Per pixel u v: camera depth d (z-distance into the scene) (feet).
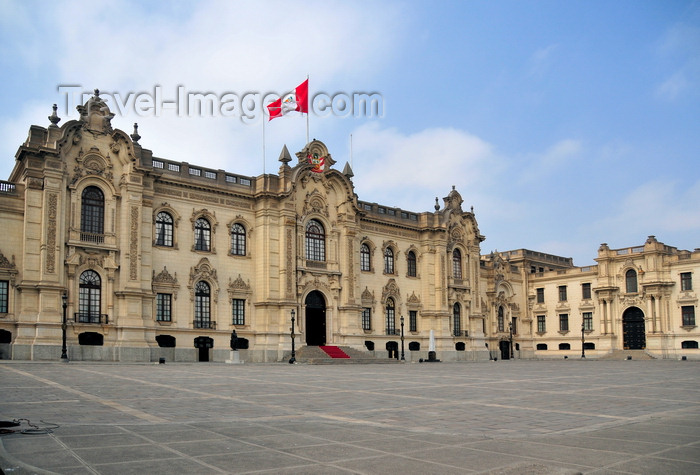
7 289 165.78
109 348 174.19
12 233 168.76
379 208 256.73
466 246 281.13
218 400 74.54
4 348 162.61
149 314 185.06
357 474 36.60
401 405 72.38
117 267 179.63
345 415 62.85
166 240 195.31
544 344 330.13
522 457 42.01
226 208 209.26
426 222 267.18
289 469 37.68
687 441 48.67
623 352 293.43
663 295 285.84
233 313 206.90
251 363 189.57
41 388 84.53
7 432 48.37
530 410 68.64
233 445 44.96
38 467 37.19
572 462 40.60
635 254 295.48
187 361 191.83
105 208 180.75
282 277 212.43
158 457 40.50
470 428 55.01
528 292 335.88
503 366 197.26
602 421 60.23
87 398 73.56
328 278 228.43
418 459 40.96
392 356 249.34
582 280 316.40
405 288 259.80
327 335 226.79
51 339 165.37
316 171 230.07
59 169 171.83
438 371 154.51
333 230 233.14
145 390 85.05
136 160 184.55
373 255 249.96
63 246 171.53
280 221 215.92
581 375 138.31
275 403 72.54
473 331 278.46
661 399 81.82
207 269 201.46
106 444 44.52
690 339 276.41
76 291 172.86
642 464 40.11
